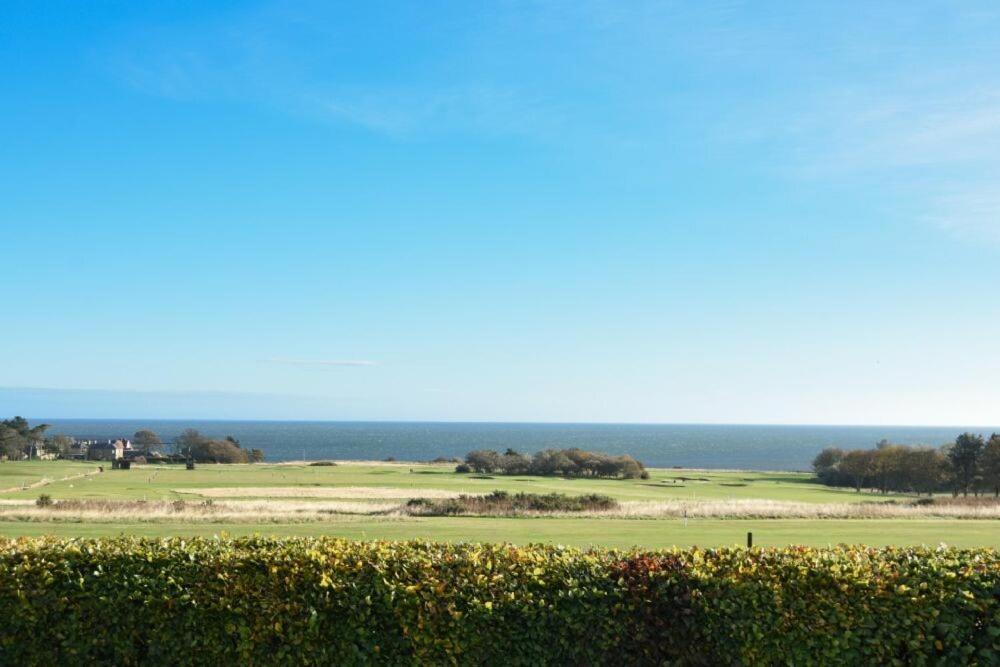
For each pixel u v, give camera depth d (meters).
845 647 9.57
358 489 82.31
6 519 36.25
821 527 35.00
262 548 10.79
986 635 9.47
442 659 9.80
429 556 10.59
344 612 9.93
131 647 10.02
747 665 9.72
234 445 163.12
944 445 112.75
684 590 10.02
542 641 9.91
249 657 9.94
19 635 10.05
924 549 11.30
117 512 42.62
